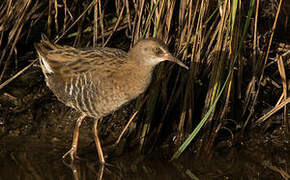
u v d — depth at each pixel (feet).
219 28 30.55
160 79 31.19
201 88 34.19
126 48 37.99
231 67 30.30
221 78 31.32
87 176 31.14
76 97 29.86
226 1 28.86
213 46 33.09
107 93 29.04
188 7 30.32
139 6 30.96
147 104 31.91
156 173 32.07
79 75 29.09
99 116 30.63
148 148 33.47
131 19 37.88
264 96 37.35
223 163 33.22
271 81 37.86
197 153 33.76
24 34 37.19
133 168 32.17
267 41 38.78
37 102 34.45
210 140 33.91
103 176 31.37
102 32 35.63
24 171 30.66
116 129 34.19
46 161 31.48
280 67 34.63
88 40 37.93
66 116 34.40
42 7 37.96
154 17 31.86
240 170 32.65
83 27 38.24
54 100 34.91
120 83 28.81
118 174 31.60
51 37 38.09
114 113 34.78
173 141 34.19
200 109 34.96
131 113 34.94
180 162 32.96
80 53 29.89
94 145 33.06
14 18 34.47
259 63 34.09
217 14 31.83
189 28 30.66
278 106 34.71
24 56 36.70
